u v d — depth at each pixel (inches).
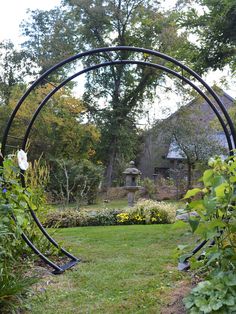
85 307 111.0
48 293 123.6
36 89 630.5
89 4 743.1
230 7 254.7
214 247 88.8
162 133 660.7
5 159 131.5
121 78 766.5
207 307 77.2
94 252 189.5
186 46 312.2
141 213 338.3
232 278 80.5
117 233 251.4
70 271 152.3
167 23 685.3
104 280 138.1
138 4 741.3
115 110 747.4
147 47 736.3
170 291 115.3
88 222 332.2
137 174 445.1
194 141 580.4
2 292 100.1
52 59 777.6
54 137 633.0
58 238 232.1
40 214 189.9
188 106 645.3
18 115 609.6
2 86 819.4
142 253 184.5
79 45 779.4
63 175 478.0
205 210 87.9
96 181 524.1
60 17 839.1
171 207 349.1
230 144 153.8
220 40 282.5
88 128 671.1
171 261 163.2
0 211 112.0
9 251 120.4
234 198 83.9
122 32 759.1
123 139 751.1
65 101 641.6
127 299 115.0
